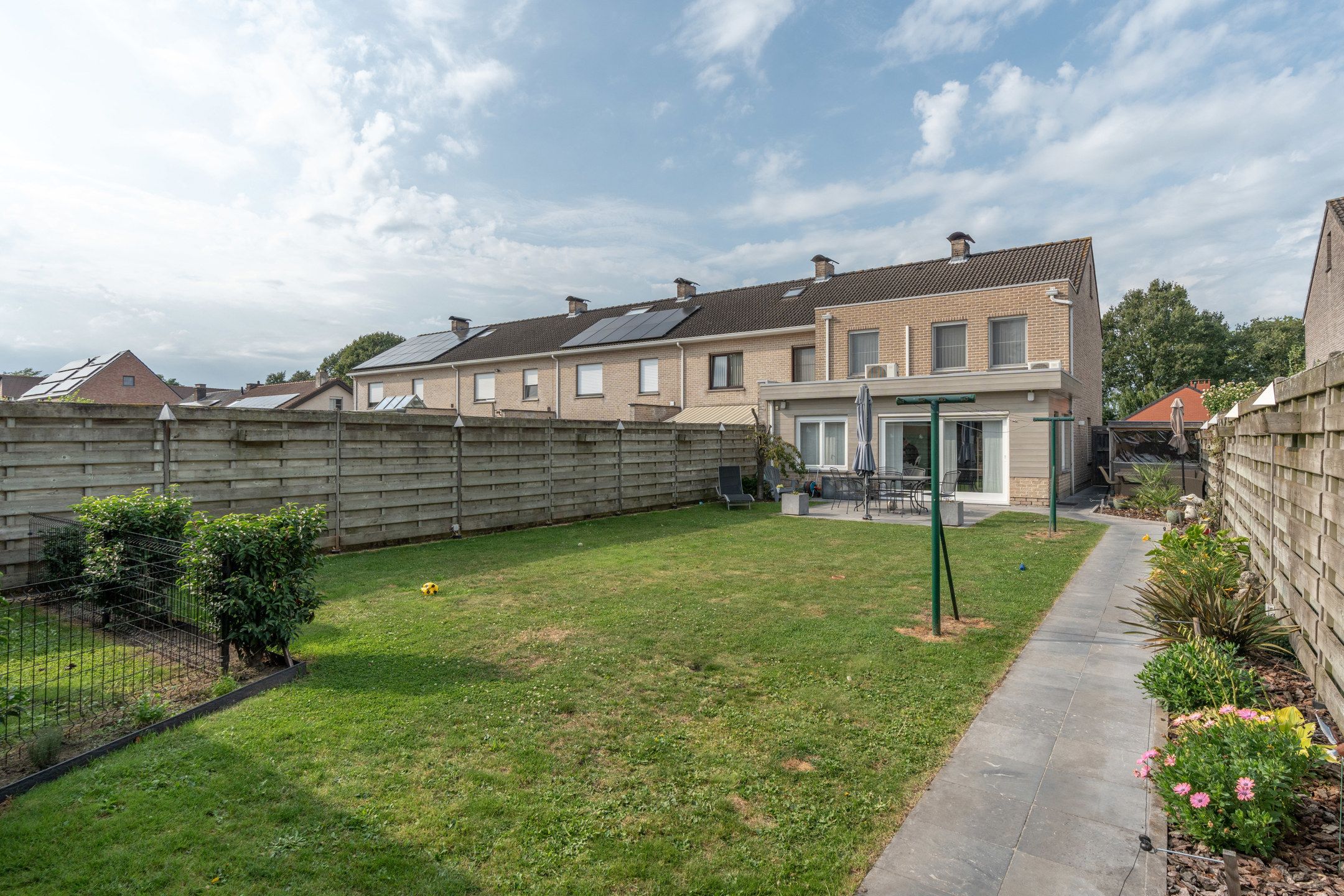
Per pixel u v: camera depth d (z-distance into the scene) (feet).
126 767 14.06
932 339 75.31
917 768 14.39
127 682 18.89
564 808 12.73
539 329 128.47
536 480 51.96
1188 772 11.87
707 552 40.63
